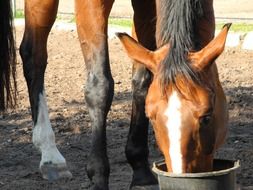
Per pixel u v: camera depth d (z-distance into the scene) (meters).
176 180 3.19
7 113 5.70
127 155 4.29
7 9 4.76
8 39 4.79
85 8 3.94
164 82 3.22
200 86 3.22
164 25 3.38
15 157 4.81
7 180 4.42
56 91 6.36
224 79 6.64
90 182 4.15
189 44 3.32
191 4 3.36
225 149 4.84
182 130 3.17
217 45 3.27
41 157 4.61
